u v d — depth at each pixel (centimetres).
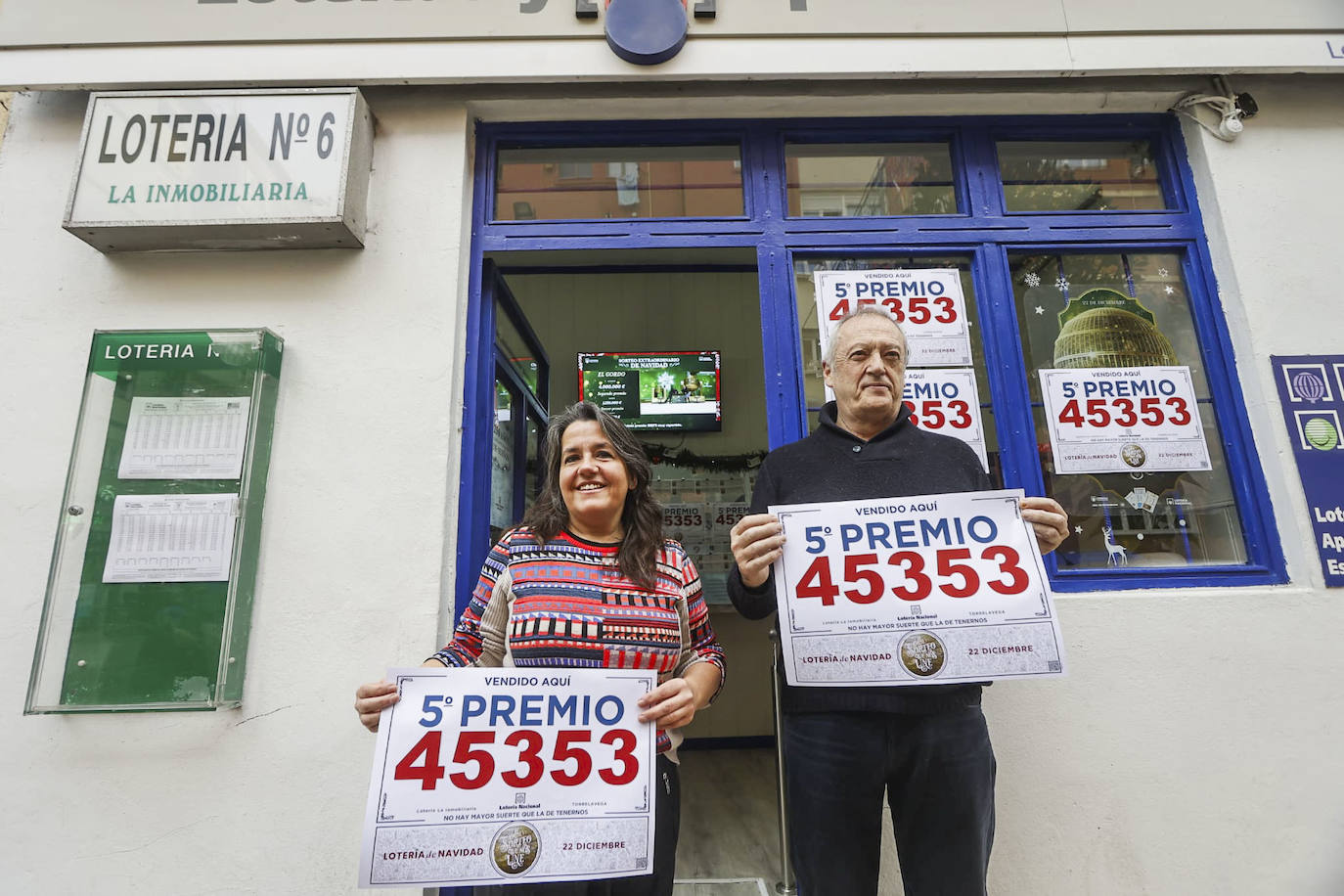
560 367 439
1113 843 185
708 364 435
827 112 239
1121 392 220
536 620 136
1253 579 204
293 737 182
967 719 142
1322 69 226
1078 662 193
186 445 192
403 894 177
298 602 190
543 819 126
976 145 241
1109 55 224
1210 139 232
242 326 208
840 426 165
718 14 224
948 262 231
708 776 344
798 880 145
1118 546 209
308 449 200
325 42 218
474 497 215
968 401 217
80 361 204
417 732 128
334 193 204
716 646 152
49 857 175
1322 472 206
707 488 428
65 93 224
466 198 226
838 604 146
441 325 210
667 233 230
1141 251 232
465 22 221
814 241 230
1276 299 218
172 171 204
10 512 192
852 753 139
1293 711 191
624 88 227
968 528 148
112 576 184
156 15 216
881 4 226
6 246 211
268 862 176
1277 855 184
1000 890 182
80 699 178
